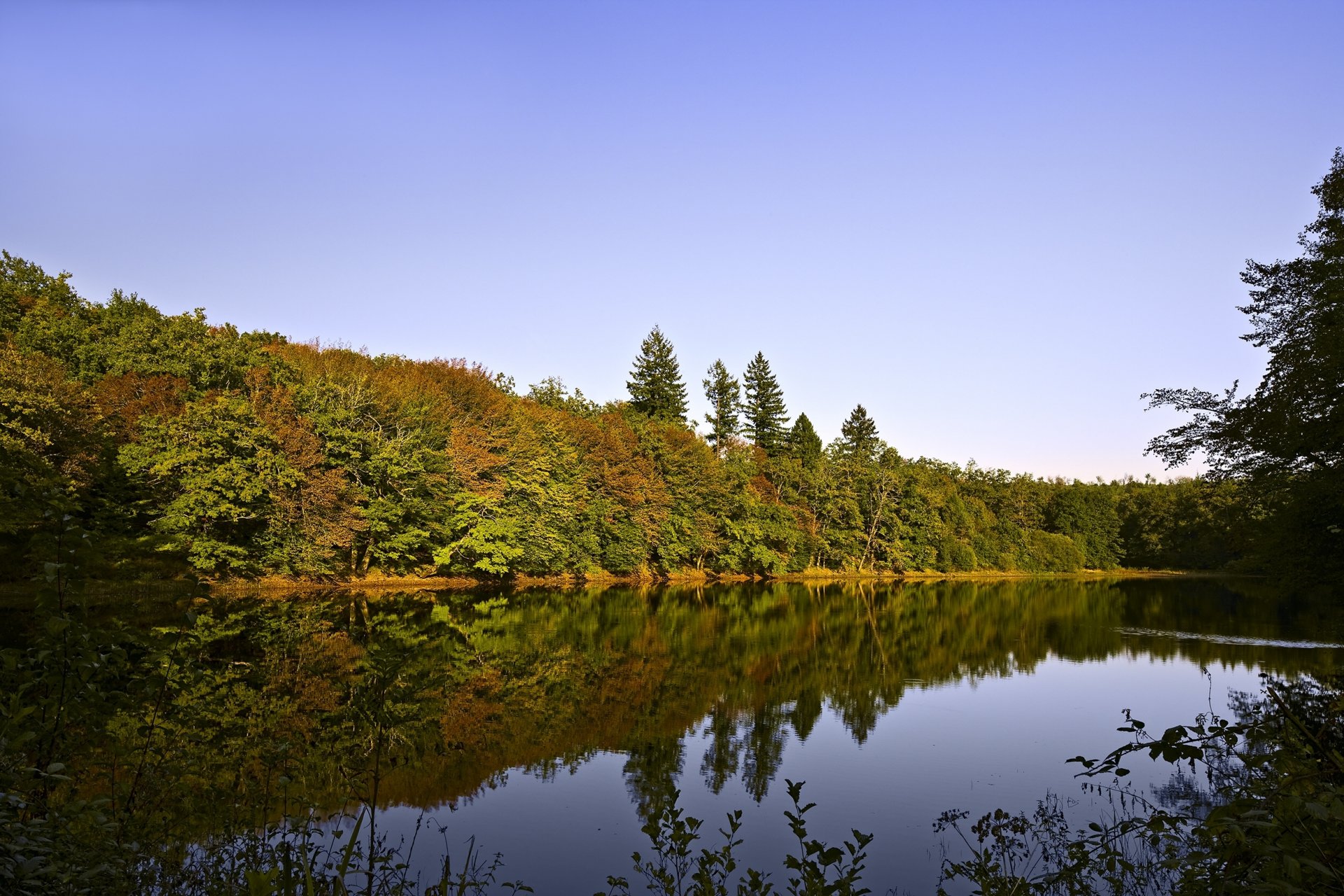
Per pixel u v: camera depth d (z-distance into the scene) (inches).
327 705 542.6
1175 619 1337.4
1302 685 698.8
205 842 263.3
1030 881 270.7
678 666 815.7
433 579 1636.3
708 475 2426.2
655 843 202.2
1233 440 605.6
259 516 1300.4
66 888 154.3
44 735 166.9
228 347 1499.8
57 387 1088.8
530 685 684.7
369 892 219.3
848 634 1117.7
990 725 588.7
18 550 1034.7
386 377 1760.6
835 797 425.7
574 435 2084.2
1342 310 542.6
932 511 2878.9
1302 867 110.6
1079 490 3363.7
